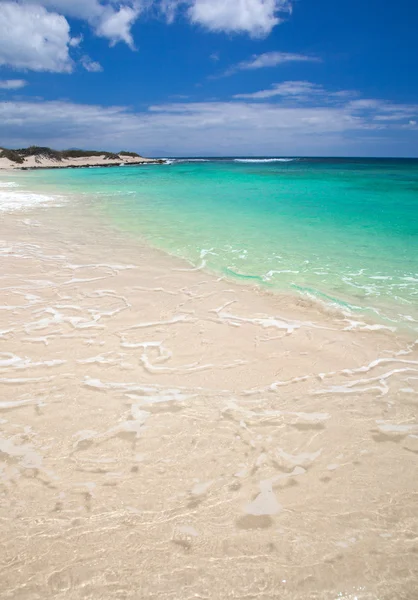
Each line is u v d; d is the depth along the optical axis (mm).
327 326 3945
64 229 8398
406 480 2123
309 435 2459
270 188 17547
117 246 7035
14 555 1665
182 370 3145
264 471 2170
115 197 14008
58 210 10938
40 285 4980
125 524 1823
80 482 2062
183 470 2166
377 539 1785
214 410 2678
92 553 1684
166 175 27094
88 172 30938
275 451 2320
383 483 2100
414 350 3494
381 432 2490
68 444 2336
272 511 1917
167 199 13484
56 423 2508
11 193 14805
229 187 18016
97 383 2938
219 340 3639
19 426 2475
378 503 1977
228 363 3258
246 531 1811
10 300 4469
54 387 2873
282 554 1709
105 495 1982
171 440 2391
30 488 2014
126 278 5320
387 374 3121
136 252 6645
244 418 2602
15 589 1532
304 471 2178
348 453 2314
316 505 1961
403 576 1628
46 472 2121
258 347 3523
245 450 2322
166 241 7395
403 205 12055
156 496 1989
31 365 3148
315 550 1730
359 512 1923
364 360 3330
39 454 2252
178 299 4605
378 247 6938
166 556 1684
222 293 4809
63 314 4117
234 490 2039
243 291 4891
